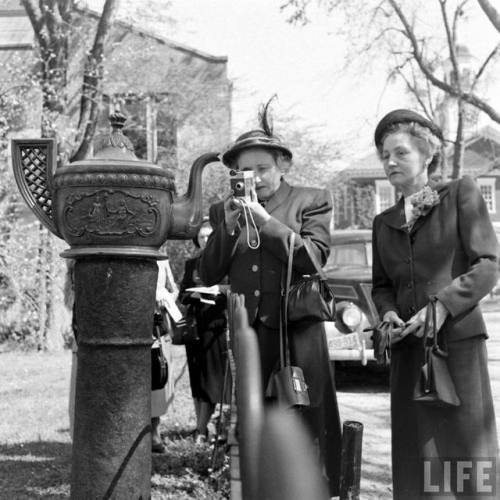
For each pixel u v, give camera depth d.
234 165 3.02
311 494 1.36
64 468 4.24
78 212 2.34
